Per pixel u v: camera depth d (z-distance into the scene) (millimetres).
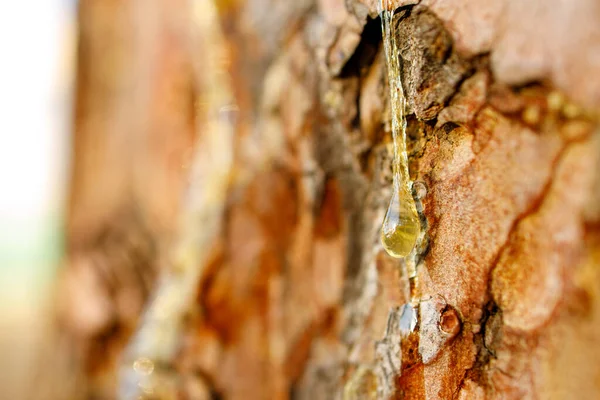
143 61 510
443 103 221
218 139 348
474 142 218
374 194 244
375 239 242
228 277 305
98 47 603
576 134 213
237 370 299
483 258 216
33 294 1181
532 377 210
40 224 1544
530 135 216
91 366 536
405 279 229
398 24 224
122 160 546
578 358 207
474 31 221
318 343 270
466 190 218
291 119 278
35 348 928
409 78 223
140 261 502
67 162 693
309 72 266
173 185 448
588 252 209
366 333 243
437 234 220
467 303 217
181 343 321
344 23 247
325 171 265
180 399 311
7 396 934
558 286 210
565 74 214
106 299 531
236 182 307
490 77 219
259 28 298
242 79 313
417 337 224
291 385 279
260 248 297
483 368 215
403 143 224
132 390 326
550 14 216
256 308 296
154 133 484
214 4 340
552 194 213
